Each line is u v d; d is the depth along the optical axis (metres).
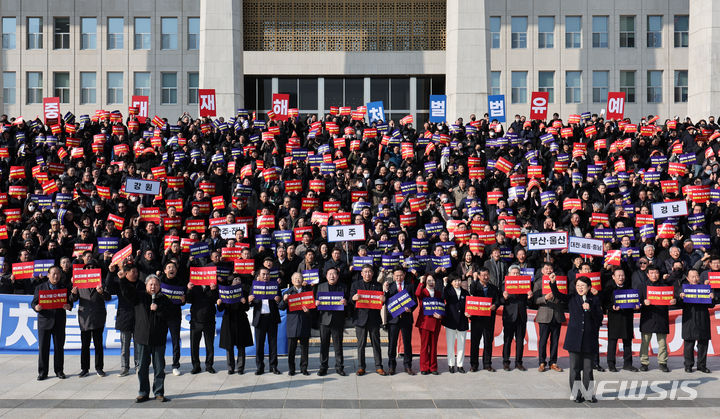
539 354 12.58
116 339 13.85
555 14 37.03
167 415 9.39
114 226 15.36
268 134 21.84
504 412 9.59
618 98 26.08
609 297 12.68
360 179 19.00
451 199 18.72
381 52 37.25
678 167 19.62
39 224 16.81
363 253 13.30
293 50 37.62
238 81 33.16
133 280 10.27
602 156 22.41
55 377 11.92
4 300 13.69
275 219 17.69
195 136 22.23
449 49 33.66
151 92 37.31
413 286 12.74
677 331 13.54
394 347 12.23
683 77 36.97
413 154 20.73
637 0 36.88
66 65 37.16
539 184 18.84
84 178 19.28
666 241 15.08
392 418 9.27
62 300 11.69
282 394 10.64
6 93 37.16
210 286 12.18
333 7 37.78
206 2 33.03
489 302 12.30
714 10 33.53
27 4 37.12
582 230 16.78
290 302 12.13
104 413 9.49
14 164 22.47
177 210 17.88
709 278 12.98
